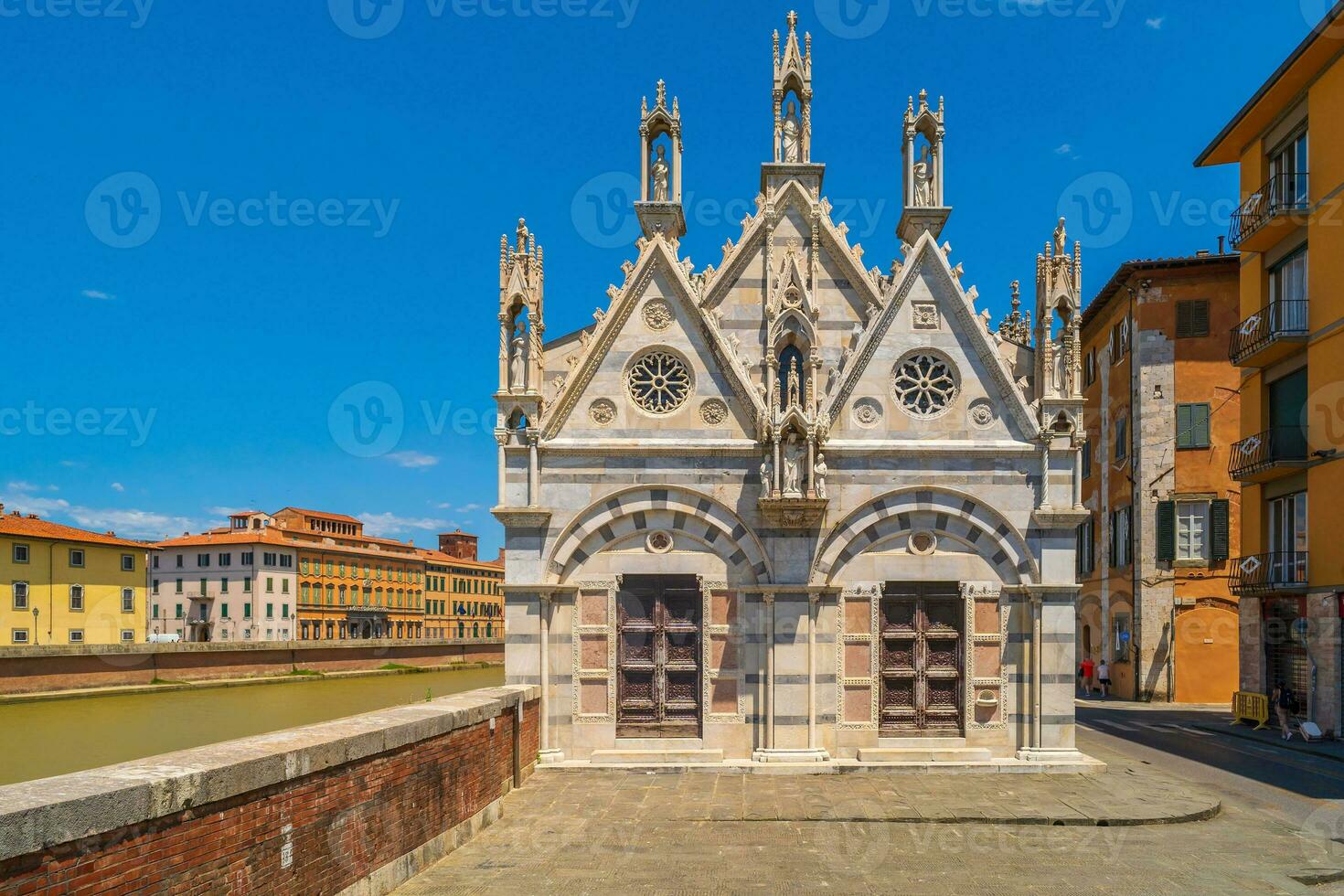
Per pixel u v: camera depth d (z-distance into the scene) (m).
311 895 12.01
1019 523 23.67
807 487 22.97
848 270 25.02
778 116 25.67
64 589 71.38
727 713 23.39
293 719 39.38
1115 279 46.00
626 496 23.69
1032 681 23.39
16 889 7.89
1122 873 15.55
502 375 23.81
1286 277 34.88
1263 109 34.56
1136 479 44.38
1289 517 34.25
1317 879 15.29
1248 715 33.91
